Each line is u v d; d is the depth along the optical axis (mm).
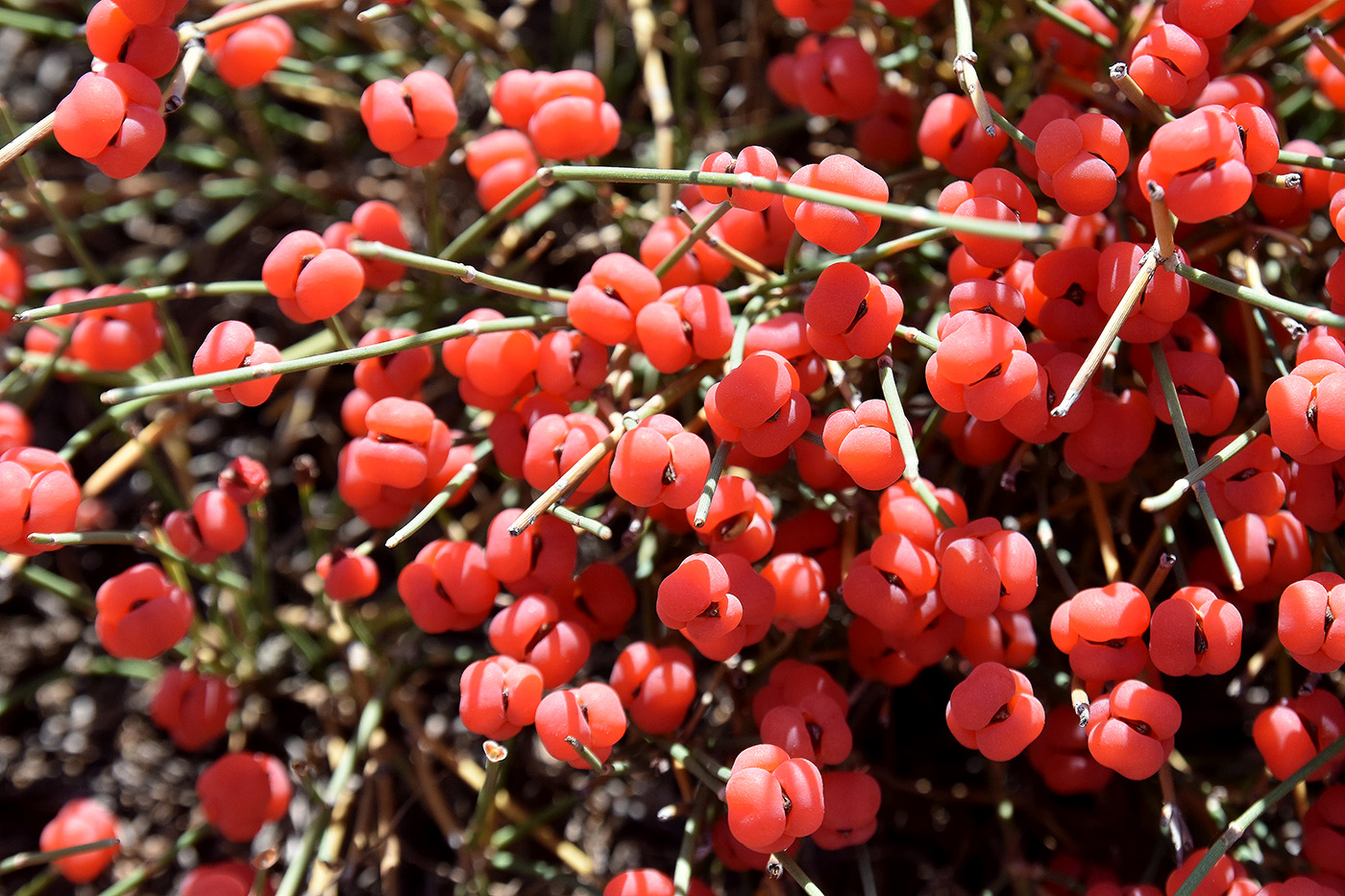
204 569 239
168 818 255
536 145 225
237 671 251
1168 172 203
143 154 213
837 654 228
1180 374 211
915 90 249
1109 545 219
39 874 255
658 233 222
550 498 207
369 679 249
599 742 211
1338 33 230
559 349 216
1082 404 209
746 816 205
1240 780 240
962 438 224
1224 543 202
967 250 212
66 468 218
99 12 213
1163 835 226
